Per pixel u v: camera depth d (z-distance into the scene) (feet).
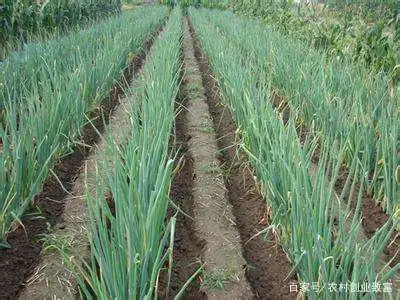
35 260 8.26
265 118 10.11
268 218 9.73
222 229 9.26
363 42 18.71
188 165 12.52
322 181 6.68
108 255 6.01
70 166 11.88
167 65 15.56
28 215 9.41
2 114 13.34
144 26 34.24
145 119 10.09
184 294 7.75
